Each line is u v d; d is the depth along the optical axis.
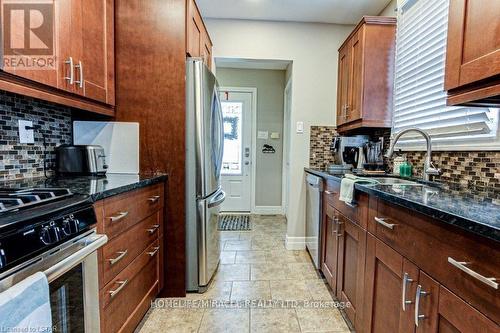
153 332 1.63
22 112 1.55
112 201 1.28
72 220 0.94
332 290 2.03
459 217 0.76
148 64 1.93
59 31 1.35
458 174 1.63
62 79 1.38
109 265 1.26
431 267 0.91
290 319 1.76
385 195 1.18
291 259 2.74
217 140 2.30
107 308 1.25
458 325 0.79
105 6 1.78
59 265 0.85
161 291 2.03
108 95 1.83
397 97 2.31
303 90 2.99
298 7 2.65
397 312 1.13
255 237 3.41
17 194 1.01
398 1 2.29
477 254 0.72
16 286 0.70
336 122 3.00
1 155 1.43
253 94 4.55
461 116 1.62
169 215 2.00
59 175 1.76
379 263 1.30
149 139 1.97
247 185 4.68
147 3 1.91
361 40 2.33
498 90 1.00
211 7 2.66
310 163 3.03
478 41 1.05
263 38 2.94
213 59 2.94
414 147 2.07
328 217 2.17
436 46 1.85
